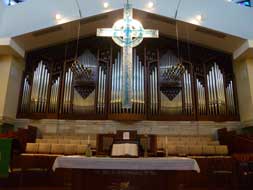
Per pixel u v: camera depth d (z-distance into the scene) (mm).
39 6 9398
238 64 10219
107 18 9680
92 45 10844
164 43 10945
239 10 9508
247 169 6832
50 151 7602
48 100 9891
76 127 9586
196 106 9922
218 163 7051
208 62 10664
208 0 9562
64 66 10203
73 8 9383
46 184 6863
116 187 4402
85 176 4453
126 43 7590
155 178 4457
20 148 7527
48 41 10297
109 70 10172
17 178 6812
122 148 5078
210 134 9648
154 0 9477
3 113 8859
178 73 9781
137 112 9453
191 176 6926
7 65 9445
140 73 10086
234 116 9875
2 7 9242
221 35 9484
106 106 9719
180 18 9281
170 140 9172
